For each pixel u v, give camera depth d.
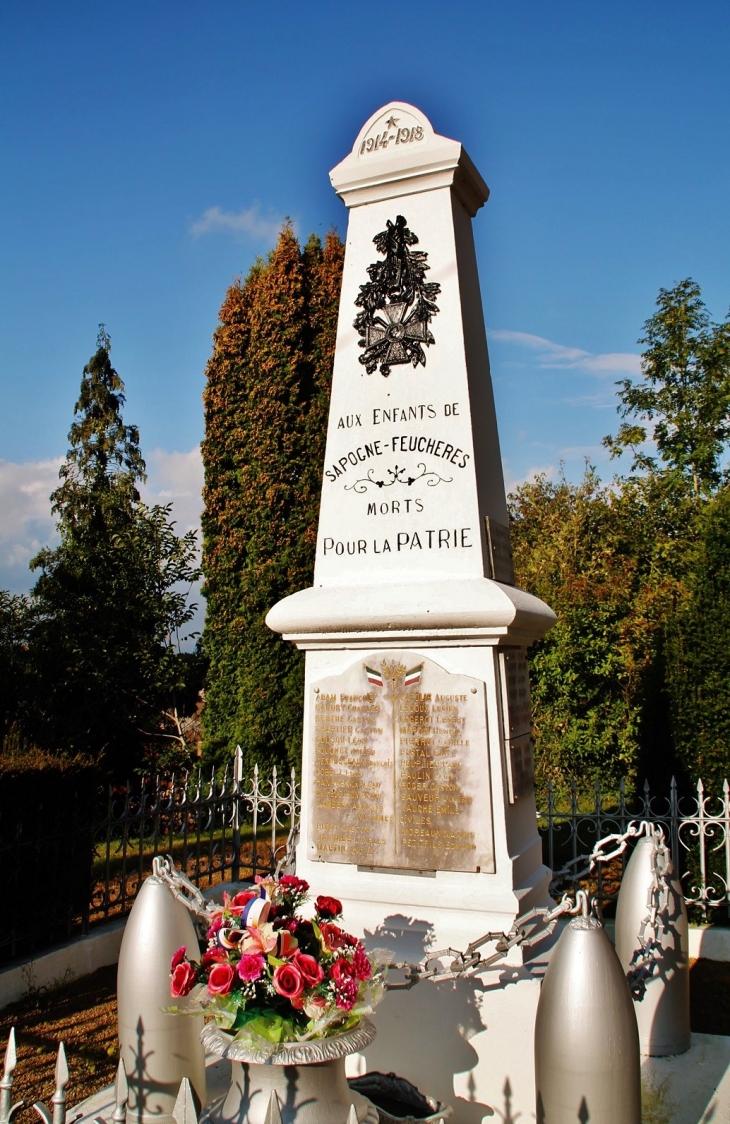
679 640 7.62
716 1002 5.64
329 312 12.27
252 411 12.27
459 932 4.23
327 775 4.68
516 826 4.56
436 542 4.76
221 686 12.23
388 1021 4.17
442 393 4.88
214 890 7.21
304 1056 2.88
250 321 12.58
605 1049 3.04
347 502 4.99
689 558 12.34
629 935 4.61
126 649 11.45
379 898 4.43
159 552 12.20
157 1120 3.54
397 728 4.55
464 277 5.10
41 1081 4.39
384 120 5.18
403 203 5.13
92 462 26.62
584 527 19.20
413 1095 3.54
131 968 3.64
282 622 4.78
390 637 4.61
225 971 2.98
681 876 7.00
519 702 4.85
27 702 10.95
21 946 5.85
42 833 5.89
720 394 22.69
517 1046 3.99
